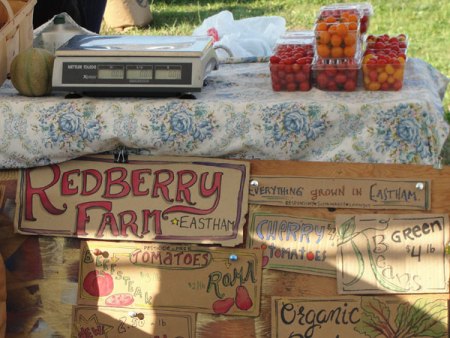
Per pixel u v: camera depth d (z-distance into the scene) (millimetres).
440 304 2564
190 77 2580
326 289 2602
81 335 2705
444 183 2537
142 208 2650
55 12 4973
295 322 2609
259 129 2549
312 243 2604
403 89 2676
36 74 2674
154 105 2578
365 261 2582
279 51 2830
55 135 2615
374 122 2514
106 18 8000
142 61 2596
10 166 2688
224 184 2619
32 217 2701
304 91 2701
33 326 2725
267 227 2619
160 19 8461
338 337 2598
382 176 2553
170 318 2658
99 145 2621
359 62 2656
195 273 2645
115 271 2684
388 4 9031
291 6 8969
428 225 2555
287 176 2598
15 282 2727
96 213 2668
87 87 2619
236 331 2643
